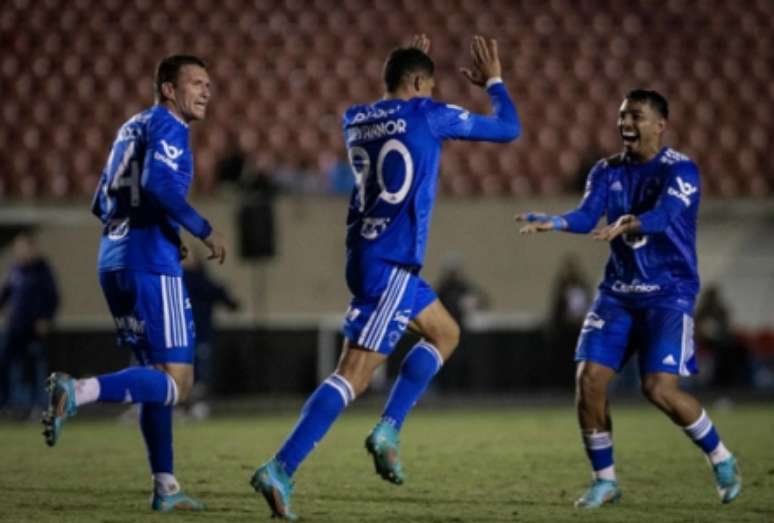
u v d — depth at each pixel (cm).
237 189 7456
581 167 7794
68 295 7306
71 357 7225
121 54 9206
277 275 7456
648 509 2741
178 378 2662
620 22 9644
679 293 2788
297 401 7006
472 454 3928
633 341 2858
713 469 2816
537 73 9212
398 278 2548
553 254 7569
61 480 3284
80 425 5703
